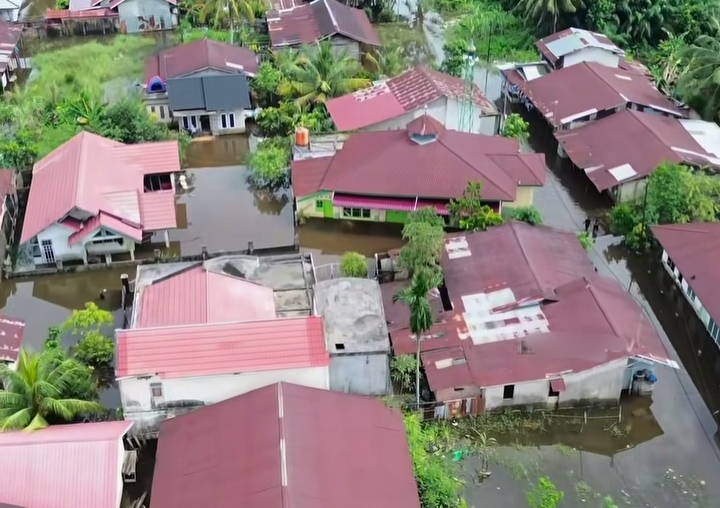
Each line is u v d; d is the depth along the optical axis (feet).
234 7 290.15
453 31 307.37
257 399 129.90
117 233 183.01
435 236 169.89
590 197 213.46
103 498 121.39
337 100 233.76
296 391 131.03
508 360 147.02
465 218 187.83
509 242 173.17
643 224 189.57
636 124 216.13
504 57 288.10
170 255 189.67
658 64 270.87
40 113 236.43
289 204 210.59
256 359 135.95
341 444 124.77
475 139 208.54
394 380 149.79
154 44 295.89
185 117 237.25
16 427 130.00
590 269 171.83
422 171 195.42
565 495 134.21
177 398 136.77
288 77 245.86
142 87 249.75
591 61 254.88
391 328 156.25
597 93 231.91
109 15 304.91
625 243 192.75
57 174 196.65
